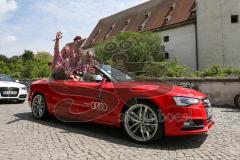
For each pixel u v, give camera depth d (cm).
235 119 848
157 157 485
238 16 3541
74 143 560
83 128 687
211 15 3697
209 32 3719
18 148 528
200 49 3853
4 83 1270
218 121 812
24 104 1225
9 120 791
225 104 1262
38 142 566
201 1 3800
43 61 4359
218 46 3650
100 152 508
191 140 594
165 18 4681
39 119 796
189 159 477
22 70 4047
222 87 1269
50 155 490
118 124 593
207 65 3759
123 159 473
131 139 580
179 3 4706
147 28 5050
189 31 4103
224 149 533
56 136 611
